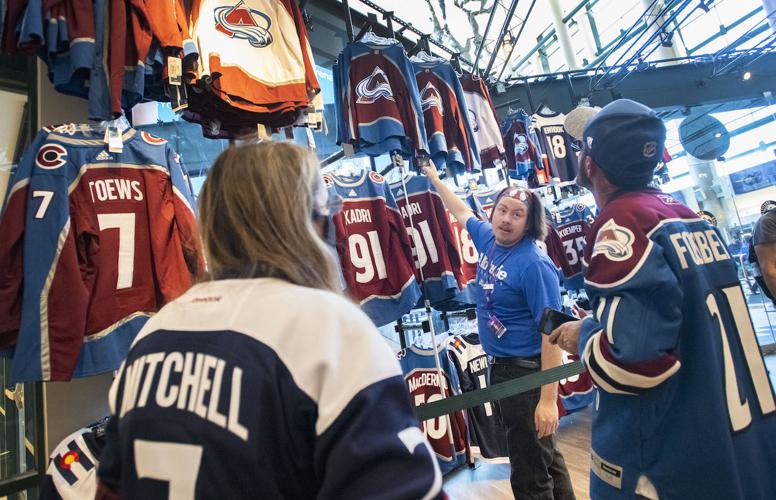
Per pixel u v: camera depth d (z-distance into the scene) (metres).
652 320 0.70
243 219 0.52
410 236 2.16
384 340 0.49
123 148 1.35
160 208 1.37
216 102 1.56
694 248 0.81
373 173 2.05
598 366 0.74
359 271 1.88
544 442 1.46
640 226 0.78
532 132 3.07
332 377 0.42
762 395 0.80
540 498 1.40
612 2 5.07
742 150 4.19
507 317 1.52
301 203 0.54
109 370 1.20
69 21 1.16
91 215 1.26
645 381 0.68
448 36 3.29
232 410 0.41
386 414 0.42
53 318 1.12
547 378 1.28
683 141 4.29
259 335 0.45
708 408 0.71
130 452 0.44
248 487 0.39
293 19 1.70
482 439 2.53
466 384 2.53
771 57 4.40
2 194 1.67
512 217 1.51
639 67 3.71
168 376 0.45
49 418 1.44
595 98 4.04
